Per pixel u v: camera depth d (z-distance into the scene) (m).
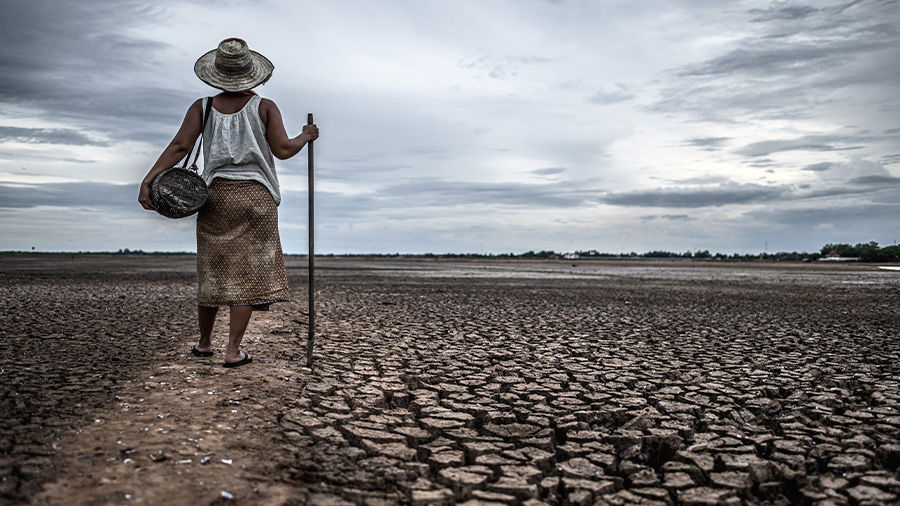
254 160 3.88
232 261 3.95
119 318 7.46
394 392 4.06
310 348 4.58
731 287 19.61
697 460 2.95
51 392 3.50
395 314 9.05
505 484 2.57
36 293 11.59
